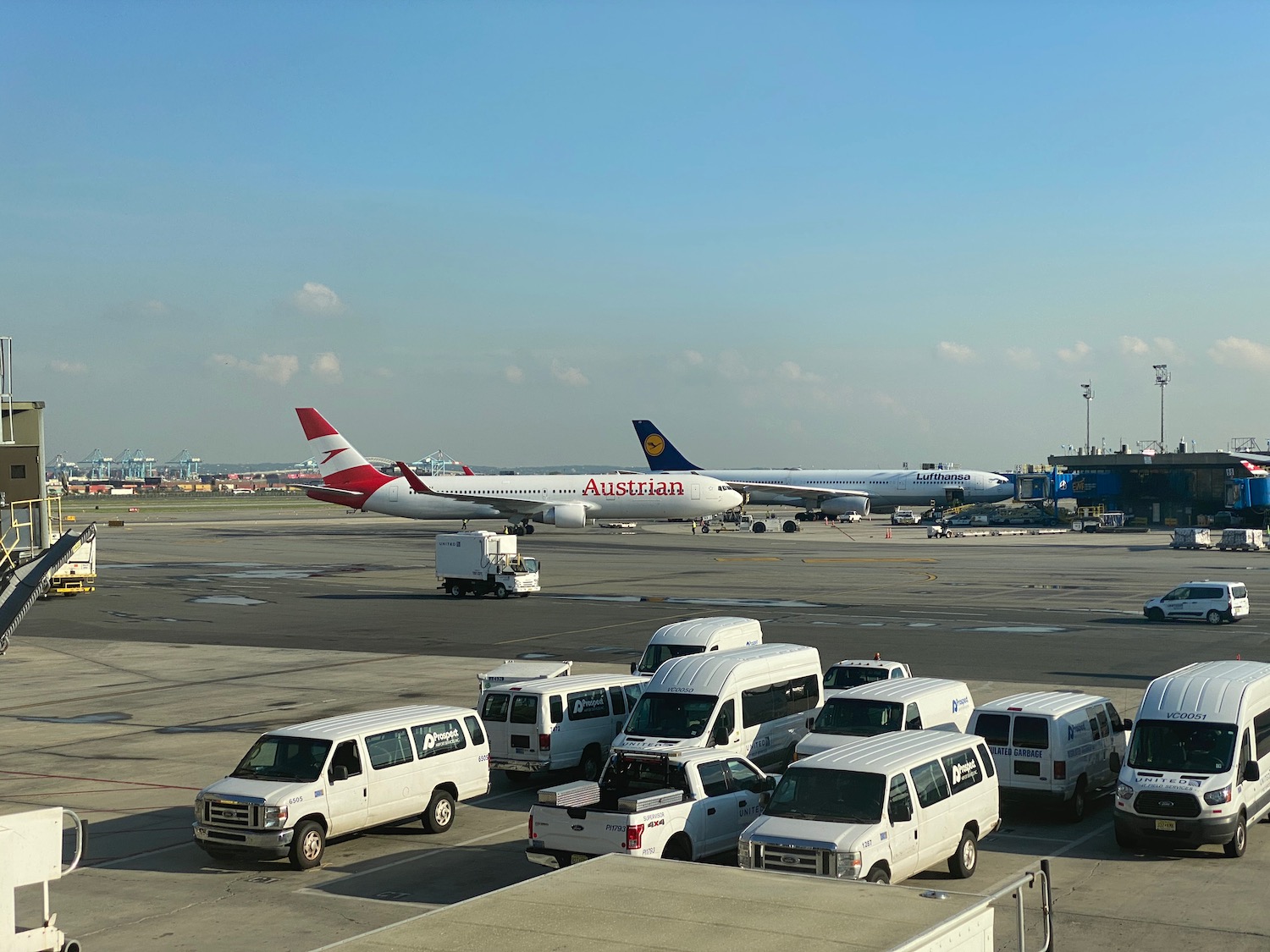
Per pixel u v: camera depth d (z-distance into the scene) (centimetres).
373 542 12531
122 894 2169
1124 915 1988
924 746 2277
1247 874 2233
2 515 3008
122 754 3341
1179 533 11094
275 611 6719
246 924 2003
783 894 1171
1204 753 2391
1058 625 5831
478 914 1109
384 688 4344
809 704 3036
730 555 10406
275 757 2441
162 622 6288
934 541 12362
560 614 6488
